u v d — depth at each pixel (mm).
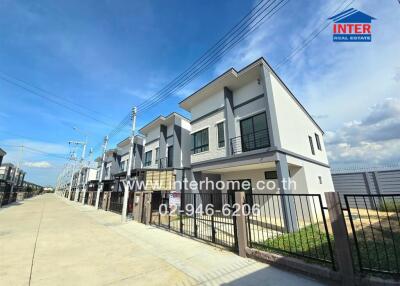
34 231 8383
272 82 9977
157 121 18156
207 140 12539
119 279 3938
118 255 5355
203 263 4684
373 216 9258
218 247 5875
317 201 11523
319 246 5105
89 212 15586
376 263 3932
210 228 8422
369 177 13281
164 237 7312
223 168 11055
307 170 11227
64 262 4859
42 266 4609
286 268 4152
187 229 8484
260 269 4234
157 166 17859
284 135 9727
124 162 26641
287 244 5465
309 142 12984
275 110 9352
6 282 3844
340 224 3592
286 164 8906
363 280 3223
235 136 11102
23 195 33781
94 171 39281
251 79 10969
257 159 9055
